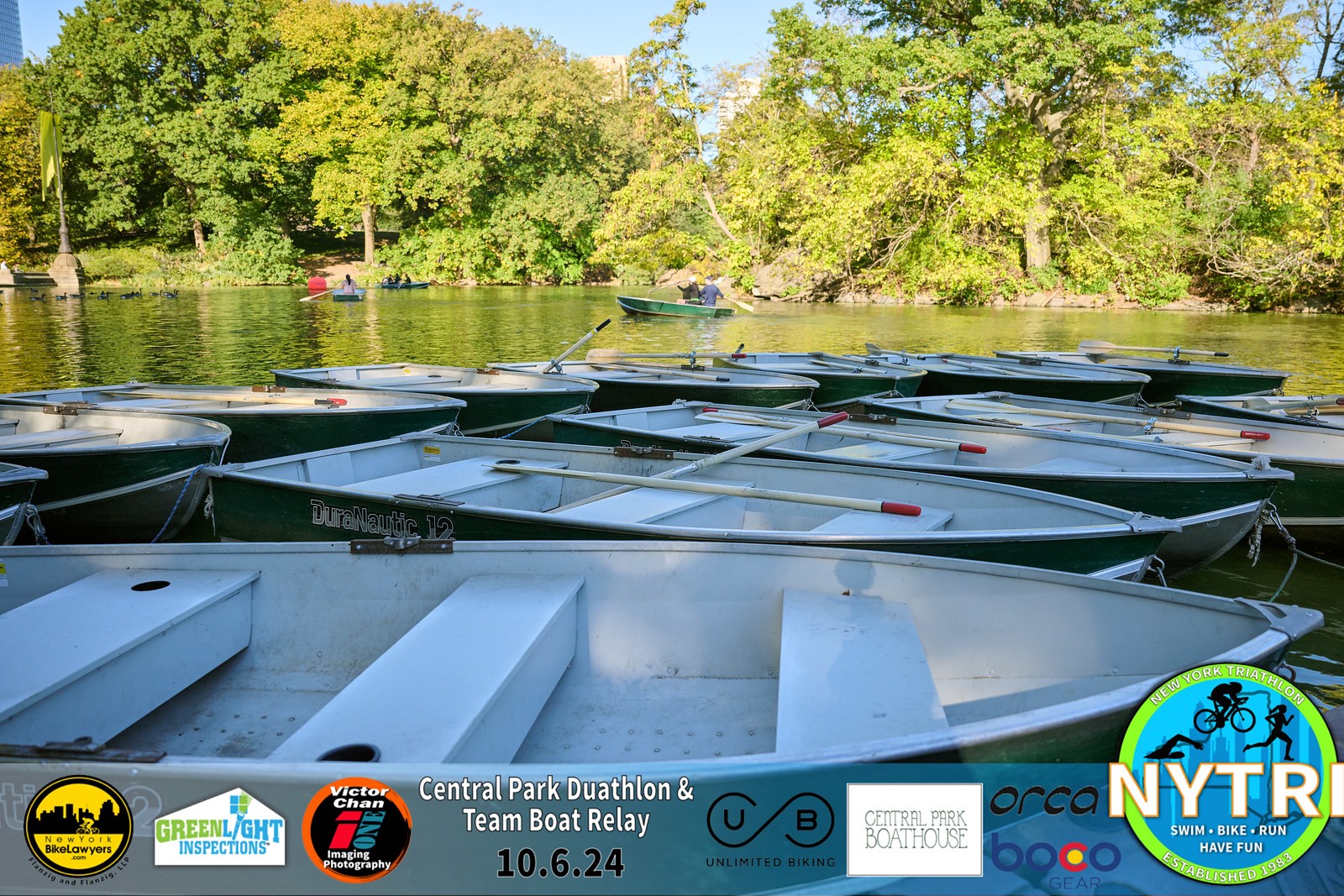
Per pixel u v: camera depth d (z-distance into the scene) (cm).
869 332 1795
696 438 578
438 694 233
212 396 779
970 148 2630
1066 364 1059
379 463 553
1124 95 2628
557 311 2255
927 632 301
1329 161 2319
